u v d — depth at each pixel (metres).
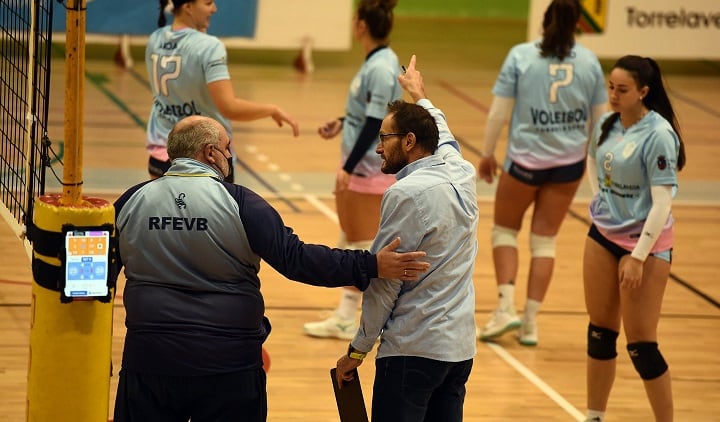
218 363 8.00
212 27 31.12
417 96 9.72
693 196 22.34
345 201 13.91
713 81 34.91
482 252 18.56
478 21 42.25
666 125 10.63
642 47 32.72
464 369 8.75
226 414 8.20
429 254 8.39
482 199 21.64
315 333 14.40
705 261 18.44
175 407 8.16
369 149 13.55
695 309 16.14
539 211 14.72
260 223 8.03
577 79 14.22
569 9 14.10
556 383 13.31
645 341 11.06
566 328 15.34
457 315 8.52
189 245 8.02
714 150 26.08
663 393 11.11
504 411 12.32
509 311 14.48
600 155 11.13
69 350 7.94
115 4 30.33
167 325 8.00
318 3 31.97
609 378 11.63
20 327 13.81
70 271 7.71
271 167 22.72
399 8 41.72
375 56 13.54
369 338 8.48
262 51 34.81
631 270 10.64
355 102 13.80
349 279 8.11
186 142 8.34
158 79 12.34
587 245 11.44
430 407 8.91
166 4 12.55
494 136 14.63
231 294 8.12
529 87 14.25
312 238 18.02
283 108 27.53
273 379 12.86
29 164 8.73
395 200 8.25
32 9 8.69
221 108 12.14
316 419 11.79
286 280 16.77
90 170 21.02
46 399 8.05
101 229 7.75
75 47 7.57
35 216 7.85
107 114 25.70
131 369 8.11
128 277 8.23
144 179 20.70
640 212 10.88
